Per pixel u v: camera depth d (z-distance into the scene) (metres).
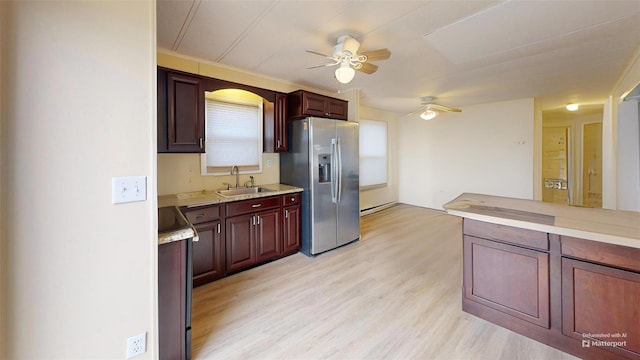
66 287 1.19
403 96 4.62
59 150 1.15
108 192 1.27
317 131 3.37
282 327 2.00
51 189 1.14
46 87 1.12
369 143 5.80
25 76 1.08
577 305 1.66
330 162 3.56
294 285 2.64
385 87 4.01
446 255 3.42
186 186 2.98
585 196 6.62
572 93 4.35
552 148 7.20
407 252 3.53
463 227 2.16
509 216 1.92
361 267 3.06
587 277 1.62
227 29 2.19
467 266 2.15
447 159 5.88
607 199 4.50
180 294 1.60
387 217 5.48
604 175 4.68
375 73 3.32
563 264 1.70
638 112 3.27
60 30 1.14
